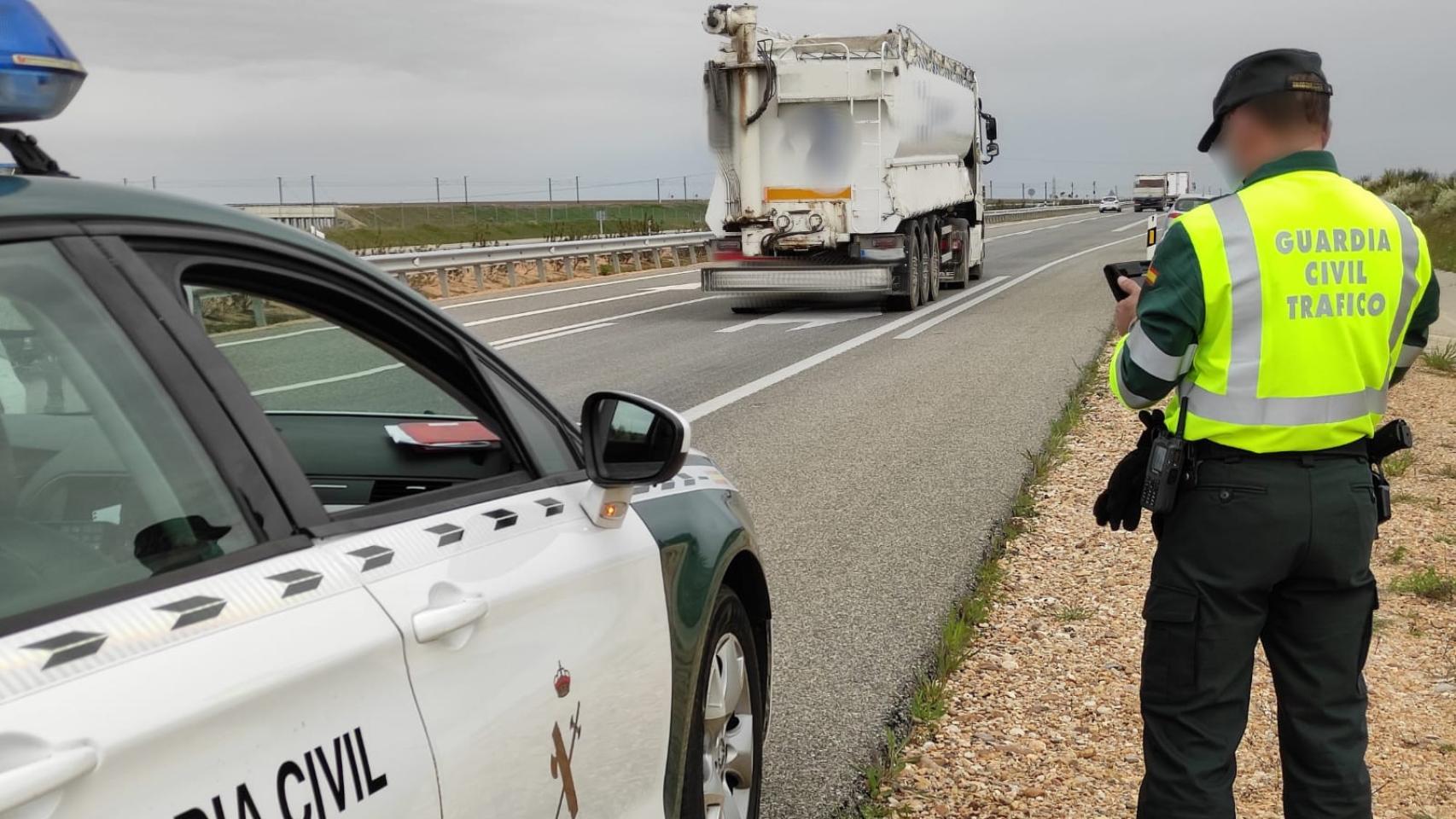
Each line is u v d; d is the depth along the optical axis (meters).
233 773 1.51
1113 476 2.96
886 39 17.86
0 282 1.55
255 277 1.95
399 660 1.81
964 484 7.86
